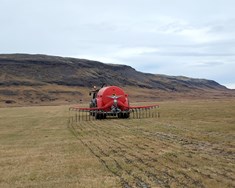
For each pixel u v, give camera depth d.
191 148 18.94
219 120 34.50
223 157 16.38
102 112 43.34
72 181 13.16
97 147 20.55
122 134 26.14
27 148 21.64
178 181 12.45
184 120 36.16
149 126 31.31
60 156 18.31
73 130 30.78
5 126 38.66
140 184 12.27
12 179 13.98
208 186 11.71
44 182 13.29
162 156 16.94
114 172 14.26
